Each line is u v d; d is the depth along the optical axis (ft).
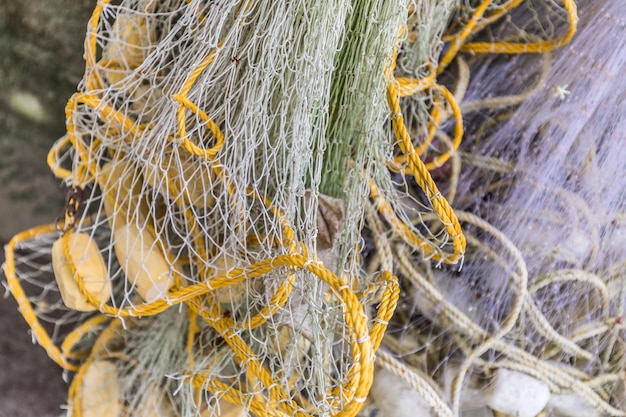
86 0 4.63
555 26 4.59
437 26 4.55
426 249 4.34
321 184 4.32
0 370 4.62
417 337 4.62
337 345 4.54
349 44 4.15
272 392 4.09
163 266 4.22
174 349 4.55
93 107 4.13
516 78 4.62
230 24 4.12
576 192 4.52
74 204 4.23
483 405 4.61
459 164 4.63
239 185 4.09
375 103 4.10
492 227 4.46
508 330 4.40
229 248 4.16
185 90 3.90
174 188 4.21
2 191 4.71
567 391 4.60
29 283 4.71
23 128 4.73
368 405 4.59
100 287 4.17
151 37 4.37
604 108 4.49
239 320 4.44
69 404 4.45
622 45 4.45
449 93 4.38
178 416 4.52
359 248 4.51
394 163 4.33
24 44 4.66
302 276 4.12
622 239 4.58
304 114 3.97
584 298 4.61
